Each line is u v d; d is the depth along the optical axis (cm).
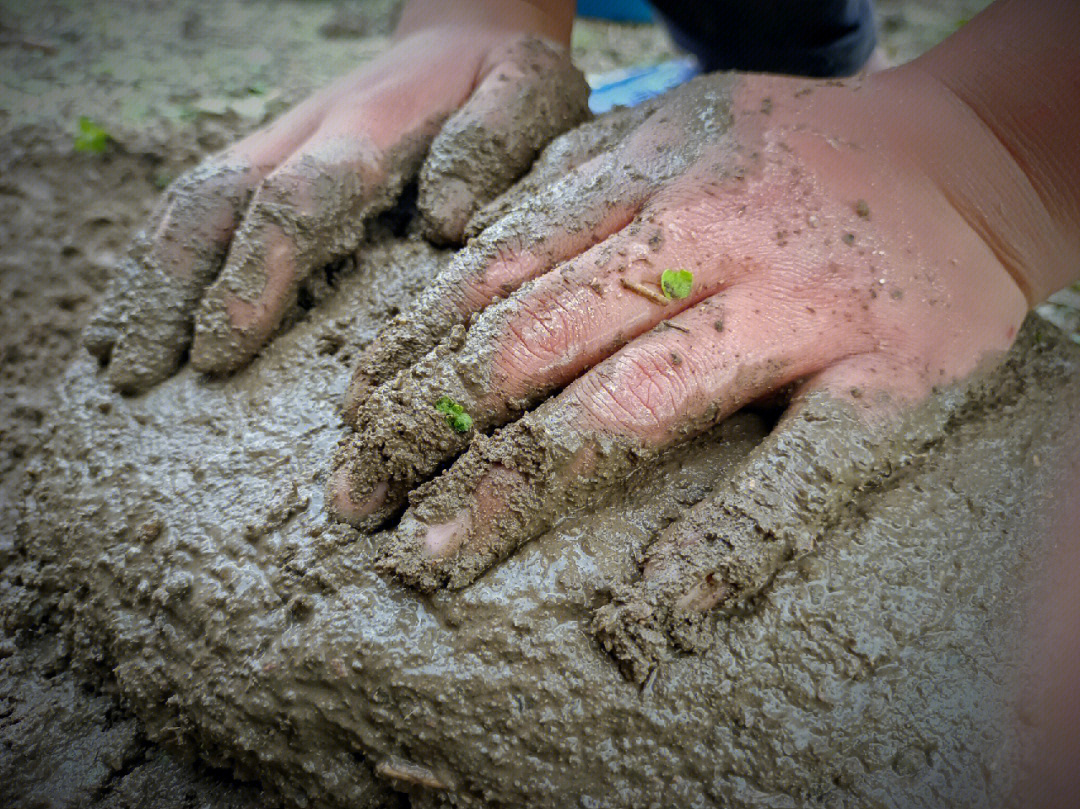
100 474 20
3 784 17
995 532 17
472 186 21
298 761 16
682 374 17
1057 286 20
